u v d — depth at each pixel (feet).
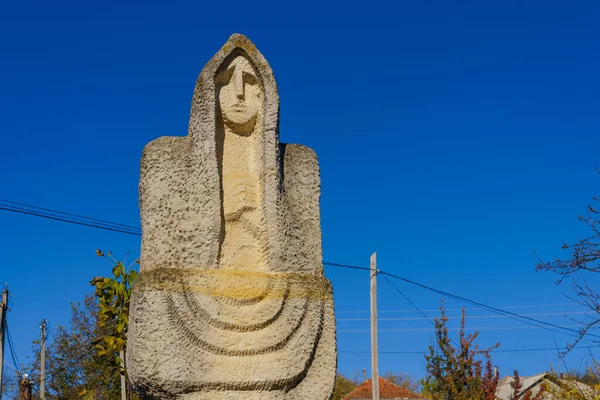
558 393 41.16
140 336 15.26
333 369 16.58
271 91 17.65
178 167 16.96
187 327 15.43
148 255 16.38
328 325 16.81
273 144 17.40
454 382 43.73
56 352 67.31
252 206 17.19
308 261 17.38
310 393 16.17
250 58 17.75
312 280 16.89
